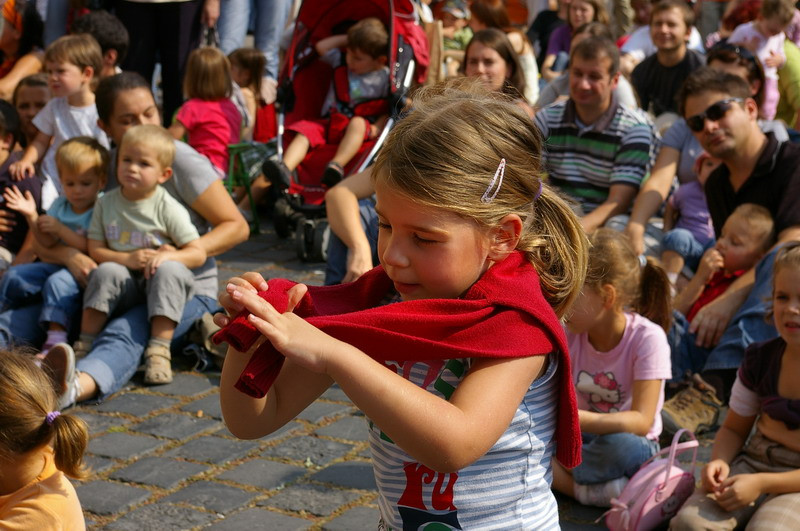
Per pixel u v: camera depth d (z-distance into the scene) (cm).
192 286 464
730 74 462
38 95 643
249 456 378
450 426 146
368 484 353
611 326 345
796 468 308
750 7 827
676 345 438
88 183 481
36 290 478
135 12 776
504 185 159
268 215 755
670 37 716
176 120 675
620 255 339
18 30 784
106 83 496
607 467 334
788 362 313
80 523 228
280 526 324
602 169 553
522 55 858
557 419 170
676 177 609
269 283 161
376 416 146
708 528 298
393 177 153
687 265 511
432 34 707
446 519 166
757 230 452
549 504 173
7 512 221
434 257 155
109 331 450
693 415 397
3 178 532
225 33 885
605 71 536
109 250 470
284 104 704
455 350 151
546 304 160
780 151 459
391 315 153
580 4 889
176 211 467
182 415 417
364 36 659
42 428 222
